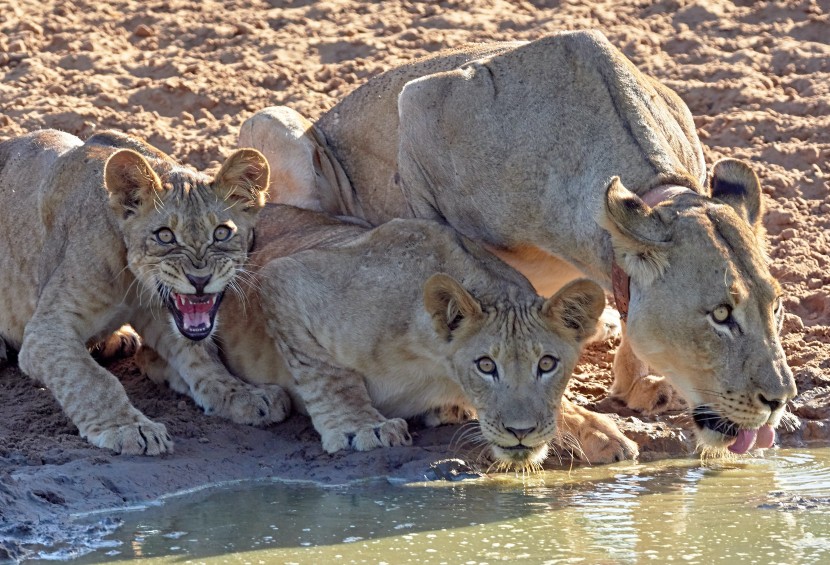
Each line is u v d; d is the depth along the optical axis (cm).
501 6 2222
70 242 1200
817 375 1309
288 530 951
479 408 1082
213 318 1180
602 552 904
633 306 1059
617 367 1292
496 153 1230
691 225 1038
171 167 1219
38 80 1961
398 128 1395
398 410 1202
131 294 1209
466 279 1130
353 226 1315
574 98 1204
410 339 1138
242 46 2077
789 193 1720
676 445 1184
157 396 1249
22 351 1178
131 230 1167
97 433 1112
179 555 897
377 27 2144
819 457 1166
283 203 1450
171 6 2202
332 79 1966
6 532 930
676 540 929
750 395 1019
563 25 2114
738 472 1118
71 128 1825
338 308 1159
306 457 1134
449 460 1105
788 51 2066
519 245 1245
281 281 1188
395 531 949
